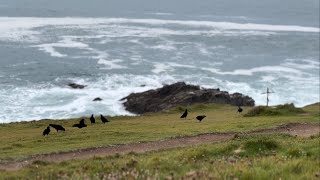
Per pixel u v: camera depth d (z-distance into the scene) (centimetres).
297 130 7500
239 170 2022
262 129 7556
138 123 9781
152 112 14600
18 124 10675
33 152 5872
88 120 11125
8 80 18225
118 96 17025
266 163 2311
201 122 9556
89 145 6238
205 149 3844
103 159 4138
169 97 16012
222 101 15862
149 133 7444
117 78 19600
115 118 11806
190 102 15562
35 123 10719
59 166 3700
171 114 12738
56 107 15462
